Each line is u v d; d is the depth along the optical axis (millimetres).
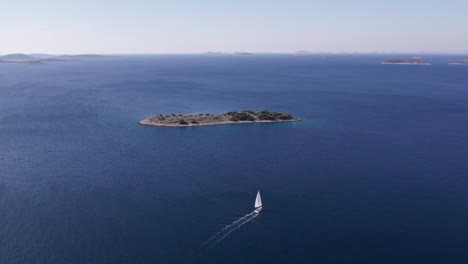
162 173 113625
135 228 81938
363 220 86000
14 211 89125
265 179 109250
